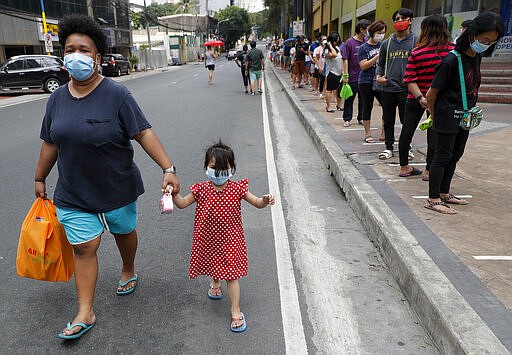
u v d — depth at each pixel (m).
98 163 2.65
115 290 3.29
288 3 38.06
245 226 4.36
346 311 2.96
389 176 5.16
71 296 3.24
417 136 7.20
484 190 4.60
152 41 57.50
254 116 11.05
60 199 2.69
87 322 2.80
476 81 3.79
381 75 5.79
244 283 3.34
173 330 2.83
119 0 37.47
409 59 4.69
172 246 3.99
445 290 2.76
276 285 3.30
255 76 15.91
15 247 3.98
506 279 2.89
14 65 18.12
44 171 2.84
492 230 3.64
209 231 2.77
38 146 8.03
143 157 7.09
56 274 2.87
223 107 12.65
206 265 2.85
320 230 4.23
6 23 23.53
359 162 5.78
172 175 2.81
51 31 21.33
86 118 2.56
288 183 5.69
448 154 3.93
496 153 6.00
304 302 3.08
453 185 4.77
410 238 3.49
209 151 2.73
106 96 2.61
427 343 2.62
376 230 3.85
